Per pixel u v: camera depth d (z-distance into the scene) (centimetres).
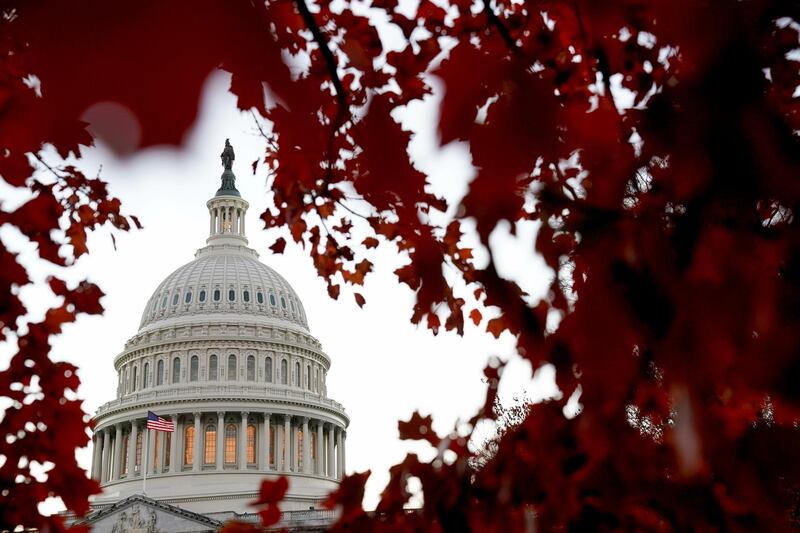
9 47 118
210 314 11431
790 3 157
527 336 229
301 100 146
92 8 114
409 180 212
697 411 183
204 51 121
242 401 10456
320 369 11994
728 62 161
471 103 186
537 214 202
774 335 168
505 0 299
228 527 309
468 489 320
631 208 186
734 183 165
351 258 601
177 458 10175
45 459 394
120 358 11512
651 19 177
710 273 174
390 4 302
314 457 11012
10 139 119
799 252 166
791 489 241
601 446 258
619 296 186
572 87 233
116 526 8019
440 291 285
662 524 277
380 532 329
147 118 116
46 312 378
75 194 473
